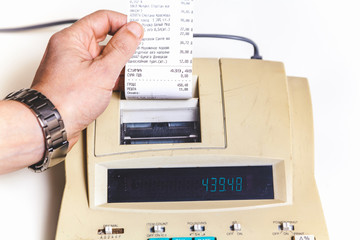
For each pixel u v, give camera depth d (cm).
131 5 66
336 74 94
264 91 71
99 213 66
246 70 73
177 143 68
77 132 68
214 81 72
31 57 91
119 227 65
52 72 64
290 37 97
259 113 70
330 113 90
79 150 70
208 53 95
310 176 70
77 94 63
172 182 69
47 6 97
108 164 68
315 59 95
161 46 66
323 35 98
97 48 73
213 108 70
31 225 76
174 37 66
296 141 72
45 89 63
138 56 66
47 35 94
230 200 68
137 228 65
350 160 86
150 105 71
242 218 66
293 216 67
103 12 71
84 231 64
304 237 65
